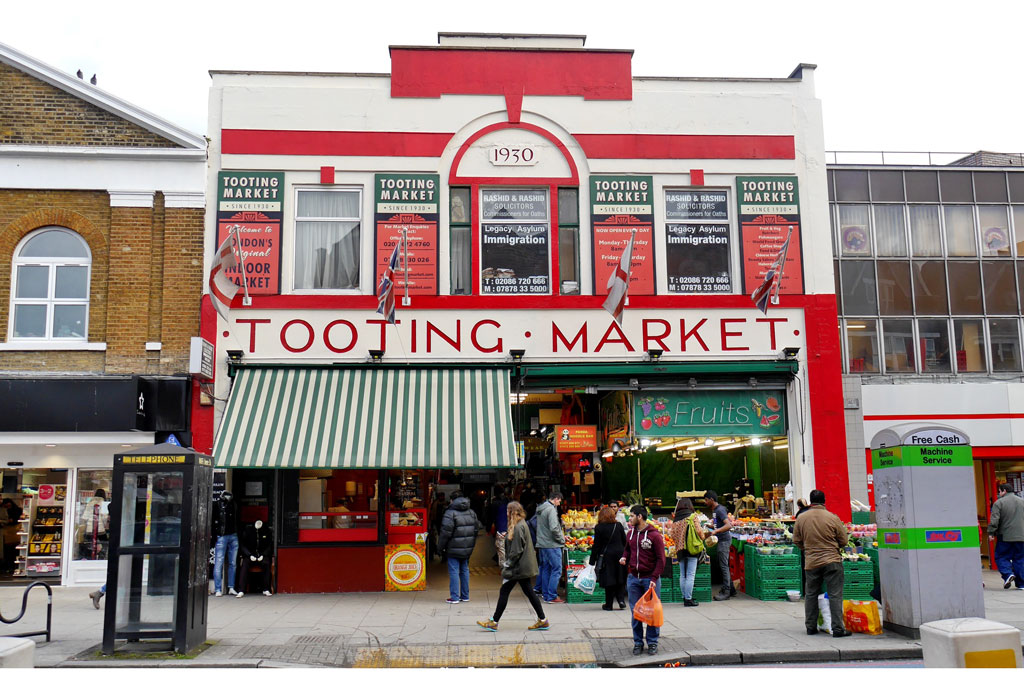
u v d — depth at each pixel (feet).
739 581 47.06
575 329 50.29
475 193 51.55
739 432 50.80
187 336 48.93
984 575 54.13
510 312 50.19
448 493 88.02
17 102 50.08
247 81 51.42
